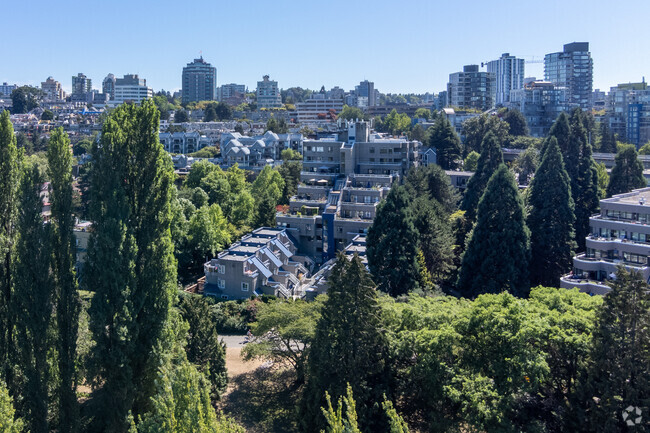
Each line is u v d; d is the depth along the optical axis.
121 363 42.06
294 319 56.41
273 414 53.12
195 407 28.77
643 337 38.81
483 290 72.56
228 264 86.75
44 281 41.75
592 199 96.88
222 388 55.03
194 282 94.06
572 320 44.66
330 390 45.50
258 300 78.94
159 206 46.12
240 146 195.00
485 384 41.47
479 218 75.75
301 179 131.62
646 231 71.50
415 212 82.56
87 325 46.31
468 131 181.25
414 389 47.28
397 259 71.06
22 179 42.44
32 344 41.69
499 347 43.91
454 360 45.91
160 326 44.84
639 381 38.50
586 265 71.94
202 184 128.62
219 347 56.00
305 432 46.06
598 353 40.12
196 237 98.56
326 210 107.88
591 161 99.69
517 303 45.38
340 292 46.22
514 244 73.88
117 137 44.28
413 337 46.47
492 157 106.44
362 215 107.88
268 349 57.03
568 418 41.34
